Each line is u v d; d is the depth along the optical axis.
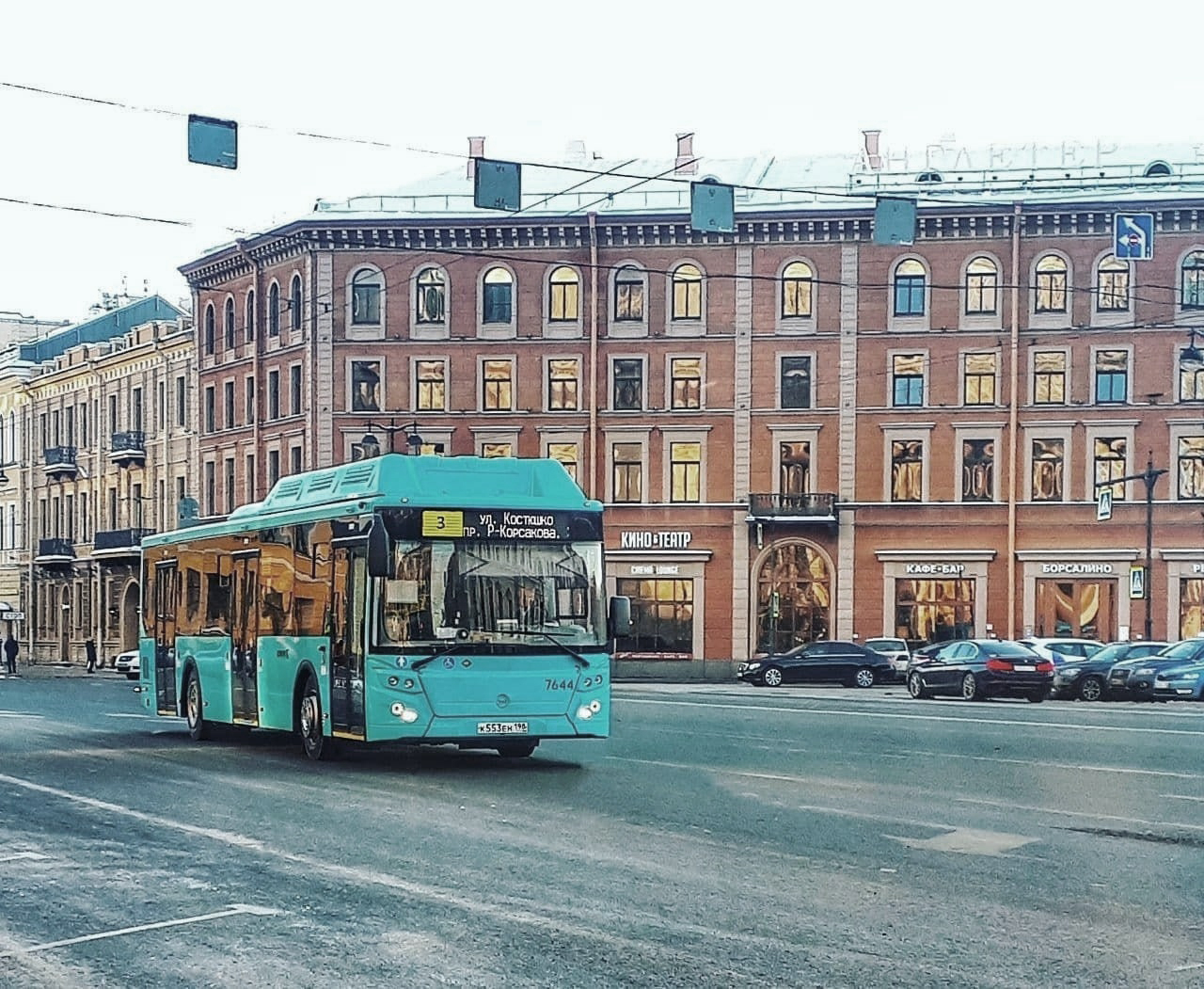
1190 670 37.09
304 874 10.41
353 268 55.44
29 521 79.44
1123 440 51.09
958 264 52.09
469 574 17.33
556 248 54.31
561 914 9.02
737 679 51.84
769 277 53.09
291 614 19.59
